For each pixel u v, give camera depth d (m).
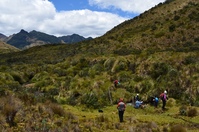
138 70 31.36
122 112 16.38
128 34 70.00
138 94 24.77
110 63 36.03
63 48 85.75
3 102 12.93
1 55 102.94
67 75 36.84
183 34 56.16
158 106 23.36
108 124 14.60
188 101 23.78
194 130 14.47
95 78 31.80
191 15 64.44
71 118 14.71
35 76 39.09
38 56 78.75
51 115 13.80
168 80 27.05
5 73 35.56
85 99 23.31
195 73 26.55
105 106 23.39
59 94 27.41
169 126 15.01
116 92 26.55
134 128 13.64
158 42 56.44
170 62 30.17
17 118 11.92
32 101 16.48
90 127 13.14
